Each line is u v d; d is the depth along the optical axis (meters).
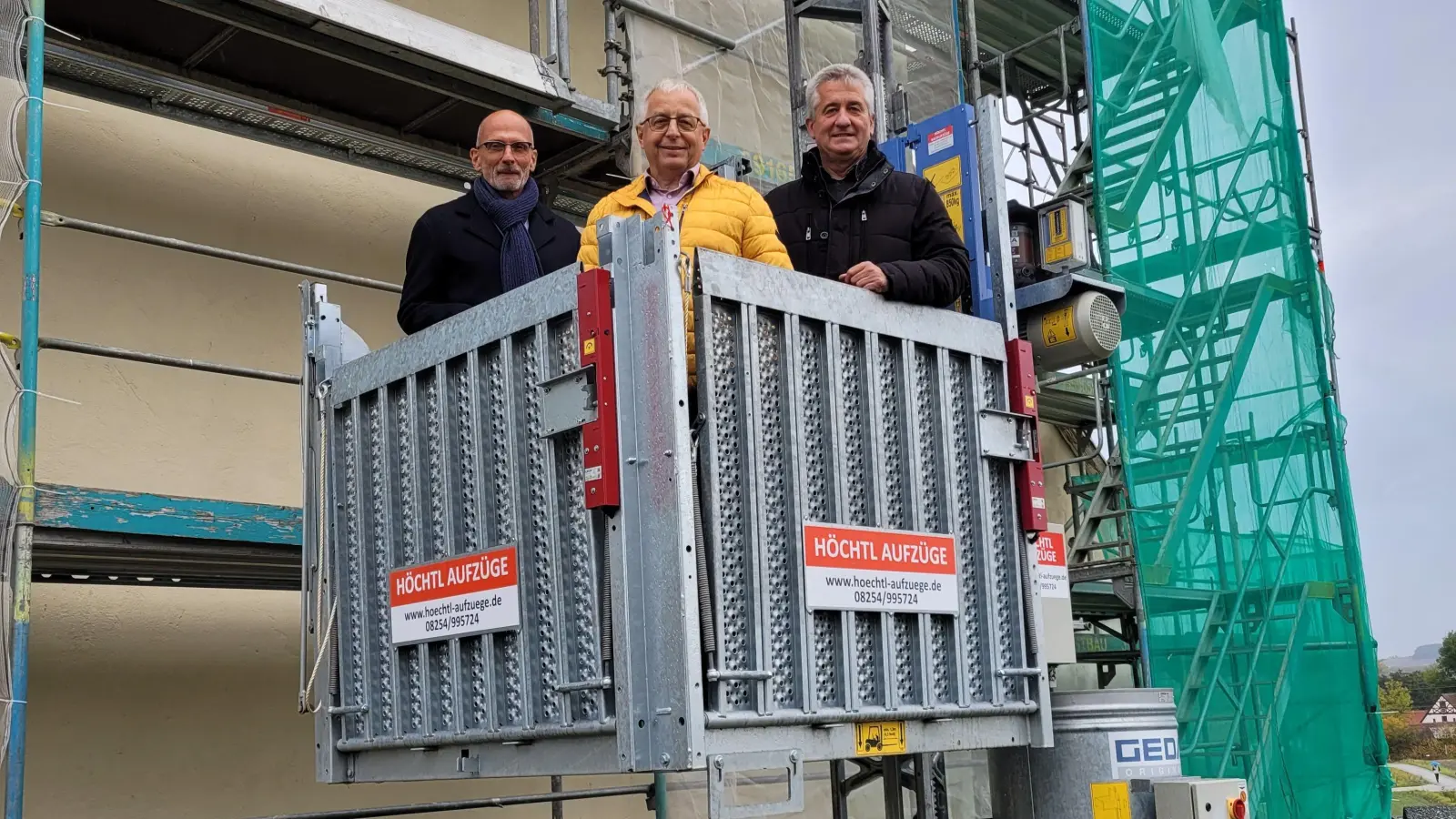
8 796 4.18
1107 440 9.96
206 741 6.36
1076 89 12.34
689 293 3.06
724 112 7.91
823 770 7.76
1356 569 9.46
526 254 4.44
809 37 8.34
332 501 3.92
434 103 7.08
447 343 3.51
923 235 4.01
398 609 3.61
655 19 7.62
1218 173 9.67
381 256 7.57
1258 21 10.16
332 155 7.31
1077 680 11.01
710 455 2.99
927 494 3.48
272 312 7.02
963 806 7.60
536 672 3.18
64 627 5.97
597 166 7.98
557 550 3.12
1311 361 9.74
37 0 4.70
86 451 6.18
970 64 7.92
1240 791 3.97
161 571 5.73
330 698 3.80
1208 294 9.41
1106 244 9.02
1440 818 8.30
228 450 6.71
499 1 8.04
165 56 6.45
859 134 4.06
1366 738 9.20
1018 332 4.75
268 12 6.02
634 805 7.69
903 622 3.35
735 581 3.03
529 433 3.25
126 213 6.52
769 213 4.03
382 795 6.88
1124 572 8.77
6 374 4.55
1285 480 9.38
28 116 4.63
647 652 2.86
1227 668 8.80
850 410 3.35
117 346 6.36
